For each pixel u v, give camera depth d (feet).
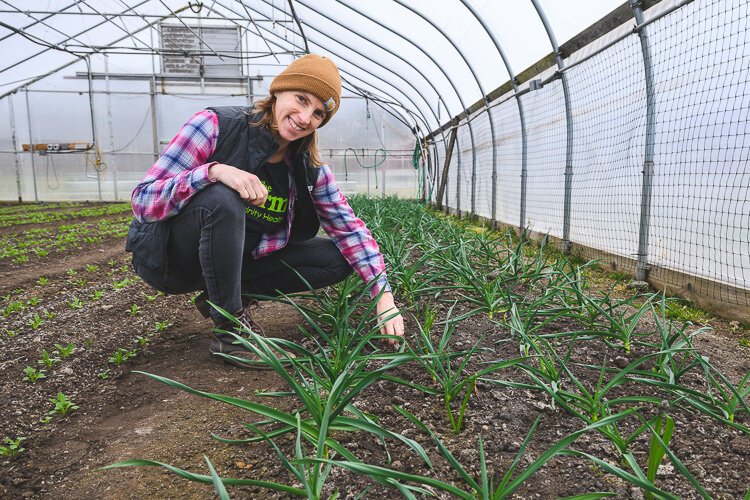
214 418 5.41
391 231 15.52
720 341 7.75
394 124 47.75
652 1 11.30
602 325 7.09
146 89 46.62
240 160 6.46
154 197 6.20
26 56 41.57
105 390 6.49
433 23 23.07
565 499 3.31
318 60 5.96
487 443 4.65
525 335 5.71
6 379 6.84
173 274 7.05
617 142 13.37
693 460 4.34
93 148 46.55
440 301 8.77
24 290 12.73
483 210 27.53
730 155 9.41
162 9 42.29
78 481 4.48
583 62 14.94
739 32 9.02
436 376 5.29
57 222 30.81
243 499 4.06
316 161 6.85
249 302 7.66
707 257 10.12
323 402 4.47
